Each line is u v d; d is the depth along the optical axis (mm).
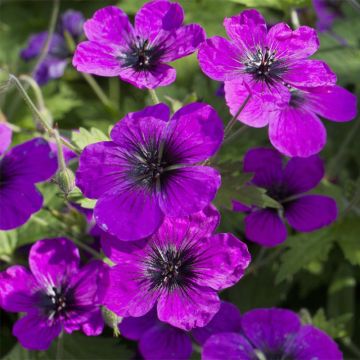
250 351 235
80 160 213
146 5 233
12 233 279
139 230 209
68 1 392
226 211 288
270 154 257
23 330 234
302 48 226
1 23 397
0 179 242
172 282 220
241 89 221
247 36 226
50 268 237
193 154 213
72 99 343
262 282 296
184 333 241
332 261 309
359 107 332
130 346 284
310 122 231
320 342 238
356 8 291
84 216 269
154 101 231
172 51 229
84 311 235
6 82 225
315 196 258
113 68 228
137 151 217
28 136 315
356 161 333
